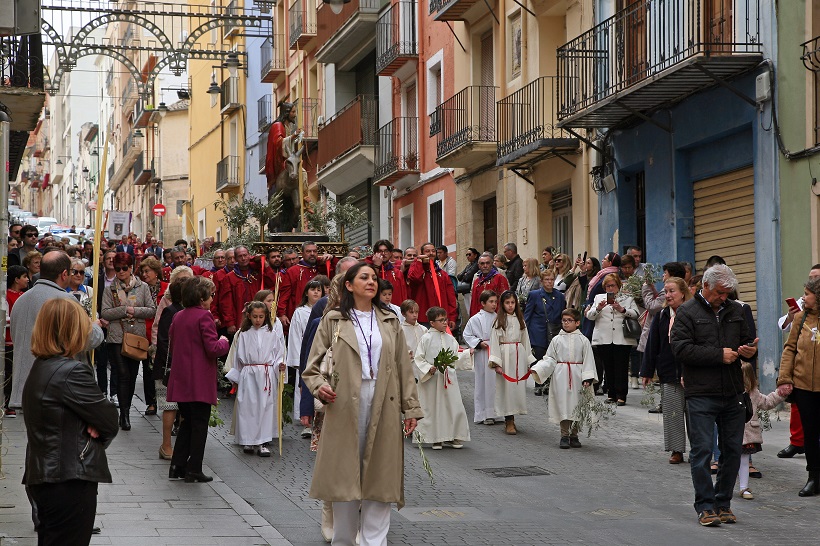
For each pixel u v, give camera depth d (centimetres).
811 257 1622
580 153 2330
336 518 851
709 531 989
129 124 7800
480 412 1672
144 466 1261
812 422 1131
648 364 1341
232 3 5112
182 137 6431
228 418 1666
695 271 1988
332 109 3853
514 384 1588
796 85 1650
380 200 3531
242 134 5059
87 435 674
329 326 855
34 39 2141
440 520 1032
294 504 1088
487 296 1655
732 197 1870
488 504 1112
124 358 1530
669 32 1886
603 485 1215
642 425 1617
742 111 1778
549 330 1867
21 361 959
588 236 2319
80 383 669
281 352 1401
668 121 2003
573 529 995
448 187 2994
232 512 1023
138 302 1581
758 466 1298
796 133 1652
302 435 1523
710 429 1020
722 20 1833
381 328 855
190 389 1173
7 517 958
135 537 908
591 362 1461
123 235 3538
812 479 1146
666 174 2016
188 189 6203
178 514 1008
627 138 2161
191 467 1170
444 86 3003
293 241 2088
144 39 7038
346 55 3741
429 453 1430
